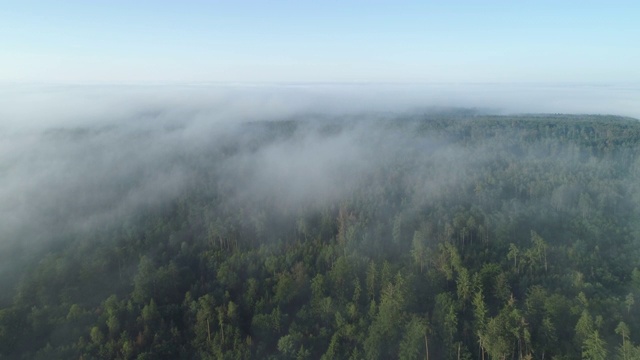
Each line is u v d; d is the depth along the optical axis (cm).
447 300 7556
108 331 7825
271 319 8019
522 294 8031
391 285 7825
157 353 7450
